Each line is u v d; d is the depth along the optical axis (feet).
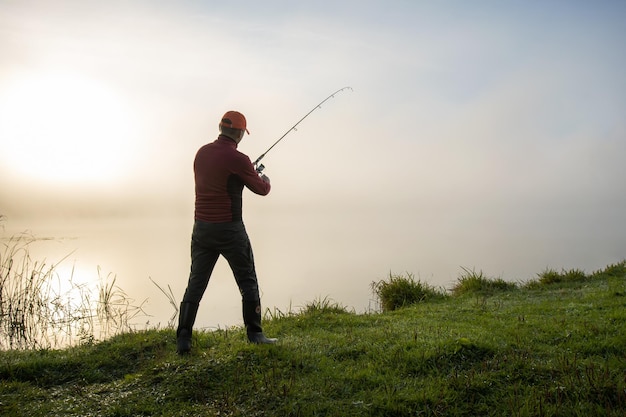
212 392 12.50
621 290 22.35
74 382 13.98
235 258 15.12
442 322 18.81
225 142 15.08
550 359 13.60
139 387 13.00
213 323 27.48
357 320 19.83
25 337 23.63
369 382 12.85
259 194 15.57
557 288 26.13
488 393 11.99
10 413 11.72
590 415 10.69
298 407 11.55
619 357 13.33
